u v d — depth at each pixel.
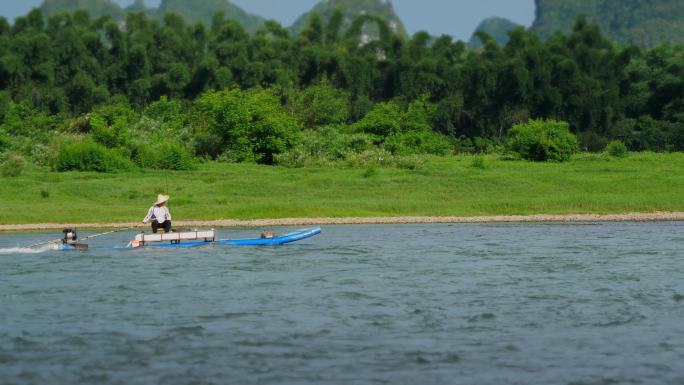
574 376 50.25
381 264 100.19
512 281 84.94
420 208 189.88
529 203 192.75
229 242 123.88
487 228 160.00
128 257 108.44
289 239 125.75
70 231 120.50
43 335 60.62
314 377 50.31
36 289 80.62
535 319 65.50
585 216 182.12
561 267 96.44
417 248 120.38
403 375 50.66
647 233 145.62
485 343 57.97
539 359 53.91
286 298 75.06
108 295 76.94
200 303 72.69
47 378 50.31
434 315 67.19
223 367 52.44
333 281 85.50
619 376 50.19
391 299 74.38
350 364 53.00
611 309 69.31
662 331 61.19
